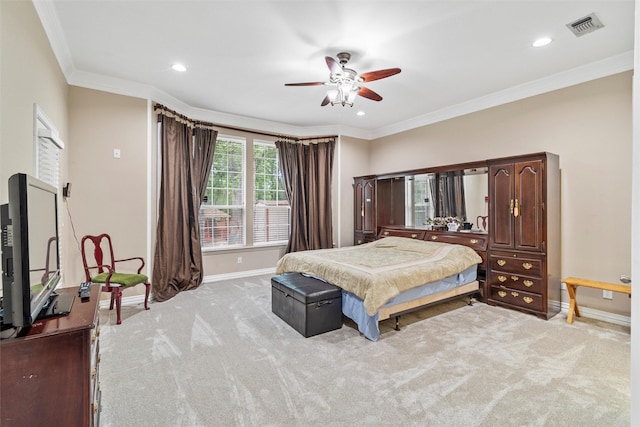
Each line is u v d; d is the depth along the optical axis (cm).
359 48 299
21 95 196
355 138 604
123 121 377
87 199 356
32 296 130
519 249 355
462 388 207
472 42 288
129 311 355
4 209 125
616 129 321
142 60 322
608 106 326
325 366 236
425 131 516
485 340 280
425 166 516
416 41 286
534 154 342
